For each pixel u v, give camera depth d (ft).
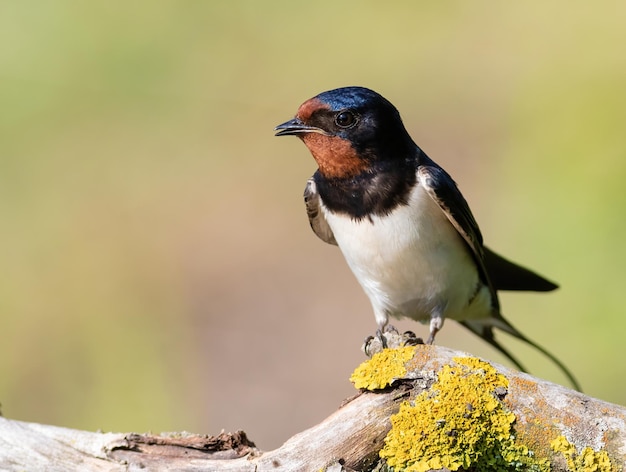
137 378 40.75
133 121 50.21
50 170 48.52
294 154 49.37
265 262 45.11
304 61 51.85
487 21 53.52
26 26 50.83
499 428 19.53
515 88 50.55
